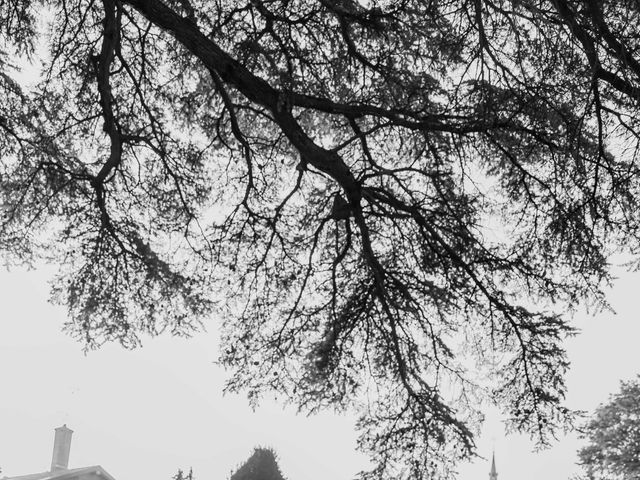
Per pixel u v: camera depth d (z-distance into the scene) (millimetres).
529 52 10094
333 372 11562
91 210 13258
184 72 13945
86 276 13242
